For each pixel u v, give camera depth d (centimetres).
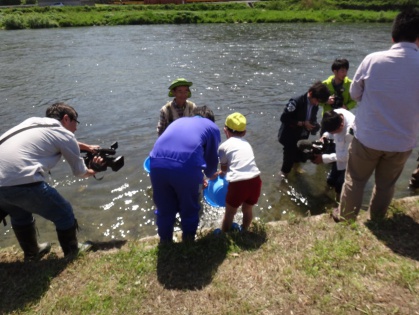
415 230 346
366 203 492
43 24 3008
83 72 1343
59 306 282
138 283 301
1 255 373
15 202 314
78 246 377
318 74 1272
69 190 539
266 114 866
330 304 263
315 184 551
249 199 374
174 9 3947
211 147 346
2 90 1101
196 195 333
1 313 281
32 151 311
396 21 316
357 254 311
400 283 274
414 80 306
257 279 295
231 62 1516
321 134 543
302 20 3262
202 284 297
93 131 774
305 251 323
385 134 321
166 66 1446
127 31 2683
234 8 4022
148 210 493
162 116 495
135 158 638
